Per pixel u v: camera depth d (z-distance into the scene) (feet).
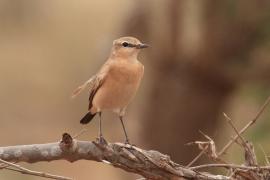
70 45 92.53
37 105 85.71
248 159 27.35
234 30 53.93
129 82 30.14
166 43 54.60
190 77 55.67
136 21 54.80
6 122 81.46
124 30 55.21
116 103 30.55
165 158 26.12
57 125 82.07
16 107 84.84
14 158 25.27
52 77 89.81
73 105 84.53
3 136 78.28
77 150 25.52
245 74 54.90
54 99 86.99
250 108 58.34
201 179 26.53
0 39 96.78
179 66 55.36
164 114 56.75
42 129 80.64
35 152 25.29
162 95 56.59
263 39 54.29
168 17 54.13
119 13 83.82
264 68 54.65
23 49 94.22
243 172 26.71
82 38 92.63
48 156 25.41
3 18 98.27
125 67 30.09
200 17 54.03
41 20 97.76
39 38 96.07
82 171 72.18
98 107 30.66
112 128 72.49
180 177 26.35
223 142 58.29
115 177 71.36
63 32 94.38
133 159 25.94
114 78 29.96
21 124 81.35
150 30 54.65
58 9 96.73
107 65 30.37
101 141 25.89
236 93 56.75
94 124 76.69
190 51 54.65
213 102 56.44
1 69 90.94
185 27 54.34
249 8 53.47
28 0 98.68
